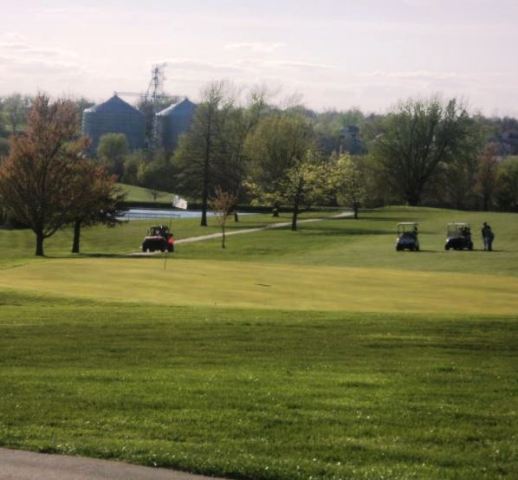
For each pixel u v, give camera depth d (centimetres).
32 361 1683
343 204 12850
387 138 14538
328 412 1191
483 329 2203
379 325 2259
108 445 994
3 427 1091
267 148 11950
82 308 2748
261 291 3628
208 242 8938
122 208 8681
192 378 1462
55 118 7588
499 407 1250
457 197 16350
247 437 1048
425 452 985
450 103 14362
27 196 7469
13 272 4225
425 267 5897
